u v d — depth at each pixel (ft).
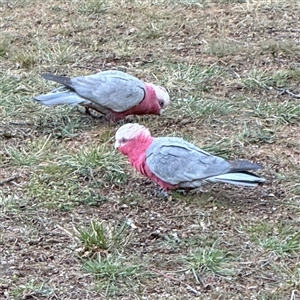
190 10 47.16
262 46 41.34
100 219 25.30
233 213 25.80
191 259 23.07
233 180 25.55
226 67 39.04
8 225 24.94
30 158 29.01
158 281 22.25
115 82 31.37
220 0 48.47
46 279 22.21
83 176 27.94
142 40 42.55
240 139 31.14
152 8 47.29
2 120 32.35
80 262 23.06
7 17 45.44
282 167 29.09
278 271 22.76
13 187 27.20
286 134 32.04
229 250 23.71
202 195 26.78
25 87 35.45
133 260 23.07
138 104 31.71
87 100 31.24
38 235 24.43
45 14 46.11
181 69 38.32
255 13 46.68
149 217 25.49
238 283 22.25
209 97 35.55
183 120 32.99
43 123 32.35
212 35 43.45
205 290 21.94
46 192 26.71
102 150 29.45
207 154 26.21
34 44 41.32
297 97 35.86
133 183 27.71
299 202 26.53
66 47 40.63
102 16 45.93
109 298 21.52
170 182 26.25
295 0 48.65
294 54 40.75
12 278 22.20
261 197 26.89
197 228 24.88
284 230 24.67
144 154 26.61
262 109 33.96
